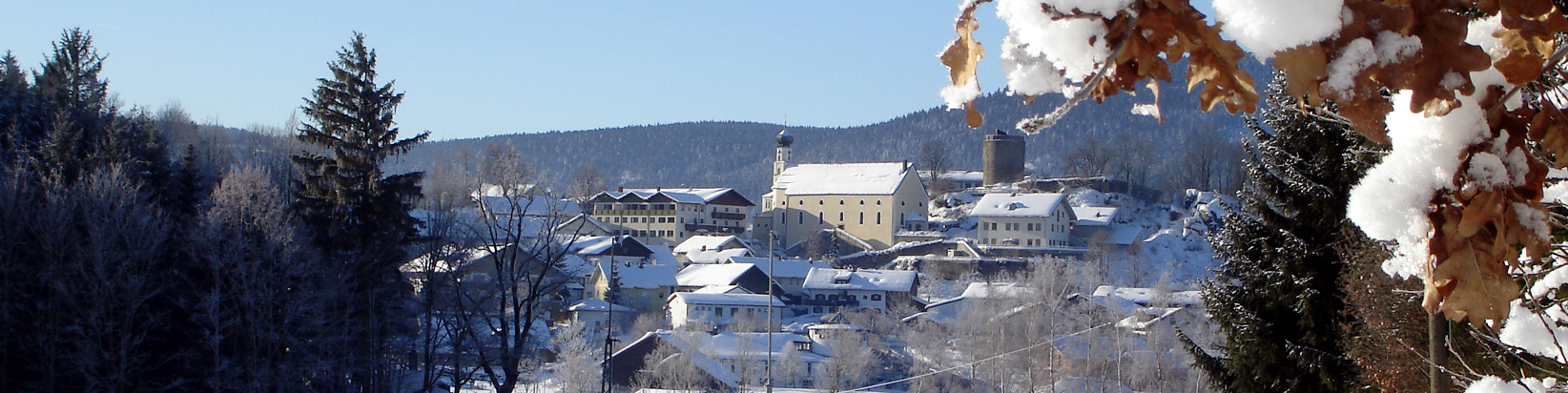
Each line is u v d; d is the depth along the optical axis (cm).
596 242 9238
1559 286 538
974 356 4544
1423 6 206
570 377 4297
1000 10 208
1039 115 203
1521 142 254
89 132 4112
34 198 2986
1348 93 197
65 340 2684
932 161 14912
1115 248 9588
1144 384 4159
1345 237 1695
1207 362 2055
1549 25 236
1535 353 533
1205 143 12469
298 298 2938
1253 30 196
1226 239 1988
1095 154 14462
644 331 6494
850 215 11794
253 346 2842
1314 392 1855
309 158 3403
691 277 8256
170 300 2877
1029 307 4866
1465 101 252
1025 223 10806
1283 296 1850
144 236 2916
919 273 9812
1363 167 1195
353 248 3266
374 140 3406
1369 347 1521
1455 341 1045
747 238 13012
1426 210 253
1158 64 204
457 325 3141
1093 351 4319
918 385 4478
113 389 2664
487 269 3753
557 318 7038
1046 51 204
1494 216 245
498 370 4653
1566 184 488
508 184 3303
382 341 3266
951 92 213
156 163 3619
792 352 5153
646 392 4556
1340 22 194
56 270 2734
